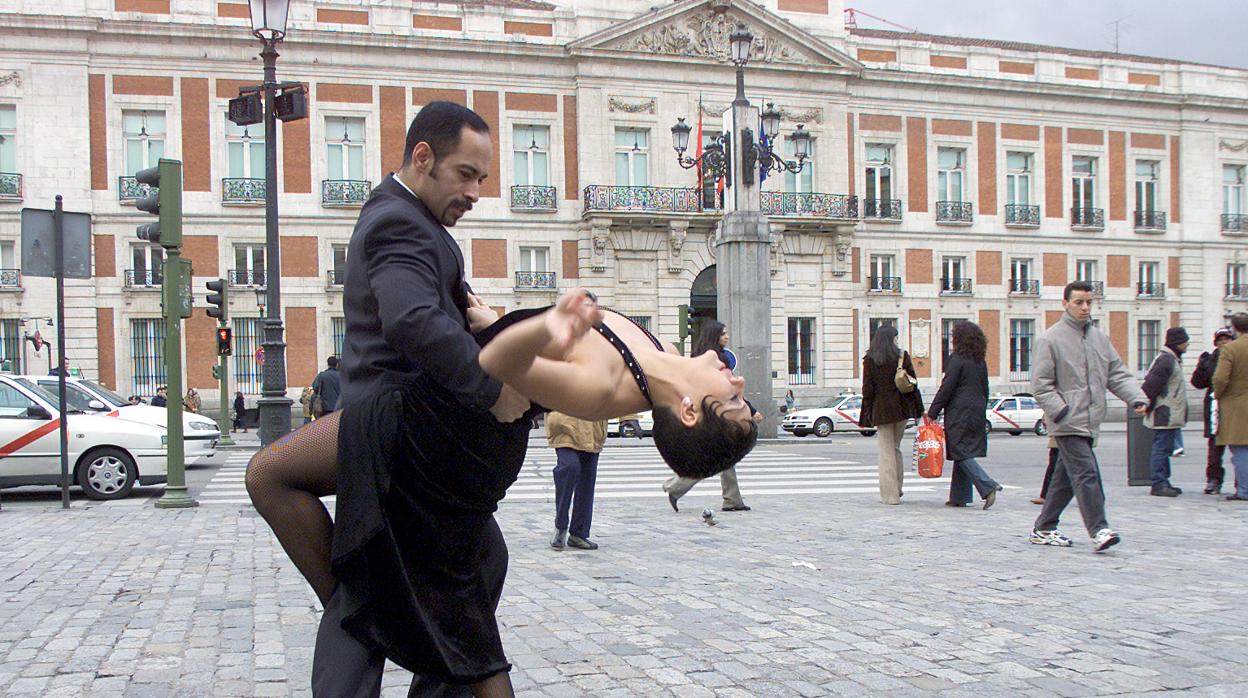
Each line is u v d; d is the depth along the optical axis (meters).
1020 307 42.56
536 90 36.97
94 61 33.38
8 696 3.96
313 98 34.97
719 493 12.84
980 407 10.77
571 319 2.11
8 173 32.66
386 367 2.40
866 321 40.56
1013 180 43.06
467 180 2.53
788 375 39.28
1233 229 45.47
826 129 39.72
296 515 2.57
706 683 4.19
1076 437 7.74
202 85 34.19
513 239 36.81
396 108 35.69
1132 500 11.49
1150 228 44.28
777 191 39.09
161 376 34.09
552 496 12.61
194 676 4.25
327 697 2.41
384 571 2.41
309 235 35.03
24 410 12.09
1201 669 4.39
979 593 6.08
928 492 12.98
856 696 4.02
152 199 10.94
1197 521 9.58
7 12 32.44
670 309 37.75
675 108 38.06
